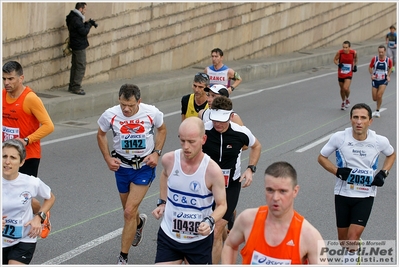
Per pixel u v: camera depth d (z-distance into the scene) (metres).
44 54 22.05
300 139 18.70
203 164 7.48
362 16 52.34
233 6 34.09
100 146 9.88
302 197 13.11
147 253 10.07
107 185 13.48
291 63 35.59
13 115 9.79
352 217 8.99
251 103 24.86
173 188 7.61
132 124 9.62
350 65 23.95
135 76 27.14
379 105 23.03
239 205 12.49
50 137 17.80
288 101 25.75
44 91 21.98
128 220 9.39
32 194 7.76
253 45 36.75
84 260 9.55
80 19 21.50
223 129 8.92
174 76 27.92
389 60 22.88
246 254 6.06
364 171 8.90
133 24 26.56
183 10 29.88
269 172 5.89
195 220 7.57
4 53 20.27
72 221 11.20
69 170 14.45
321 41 45.69
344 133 9.03
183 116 11.36
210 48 32.84
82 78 22.00
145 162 9.70
